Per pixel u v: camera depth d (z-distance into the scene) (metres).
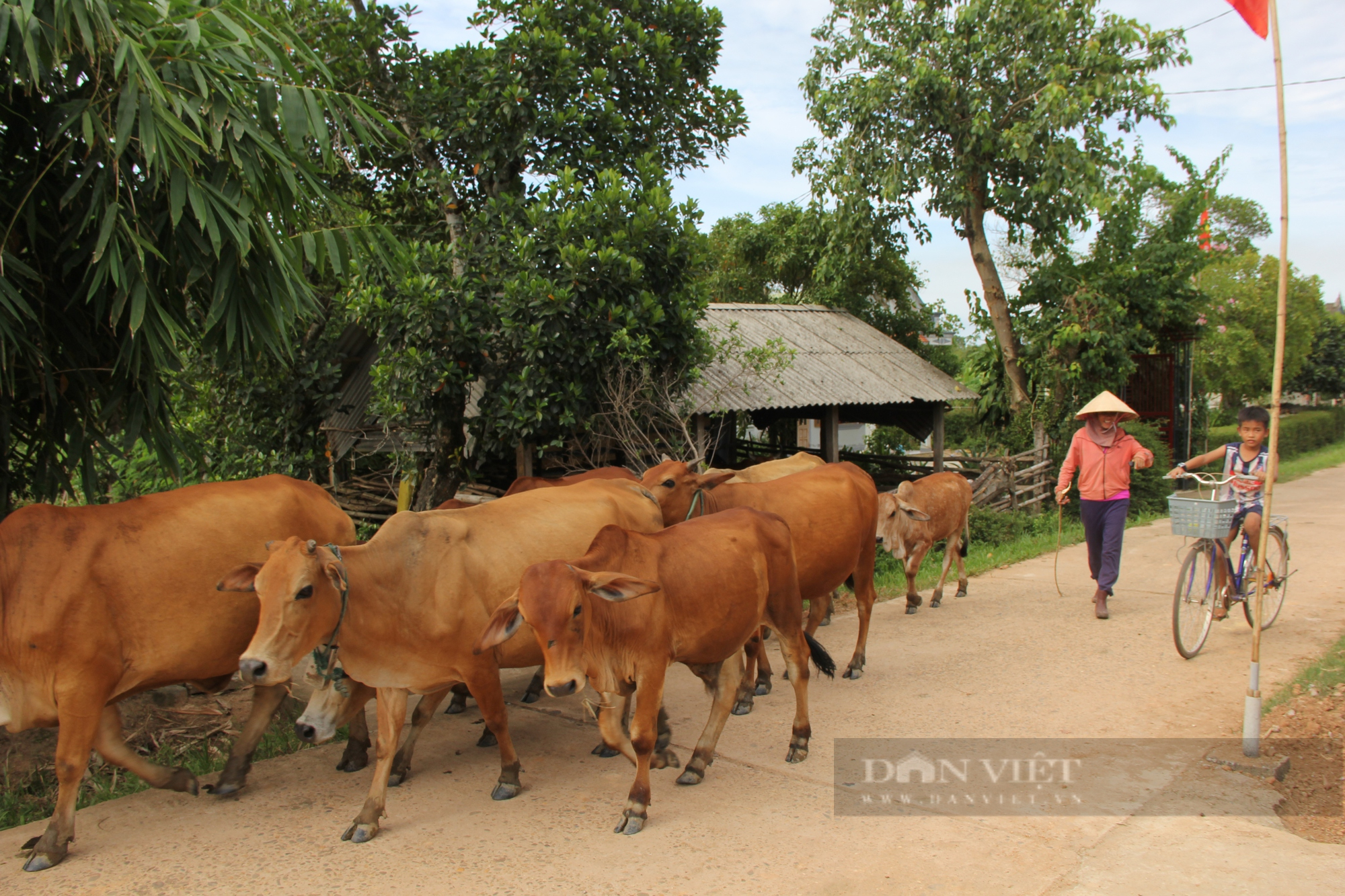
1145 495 14.07
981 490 14.09
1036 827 3.94
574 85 9.66
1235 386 26.95
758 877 3.59
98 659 4.00
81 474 5.93
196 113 4.72
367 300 8.84
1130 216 14.47
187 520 4.35
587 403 8.98
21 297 4.47
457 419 9.78
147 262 5.00
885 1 14.34
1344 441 29.73
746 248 20.86
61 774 3.90
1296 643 6.56
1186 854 3.63
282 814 4.31
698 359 9.68
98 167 4.82
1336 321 36.38
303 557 3.85
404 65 10.09
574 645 3.70
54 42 4.43
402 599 4.18
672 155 10.94
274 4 6.63
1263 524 4.62
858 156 14.49
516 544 4.66
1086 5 13.52
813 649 5.09
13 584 3.90
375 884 3.62
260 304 5.38
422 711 4.69
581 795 4.46
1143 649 6.57
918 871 3.59
